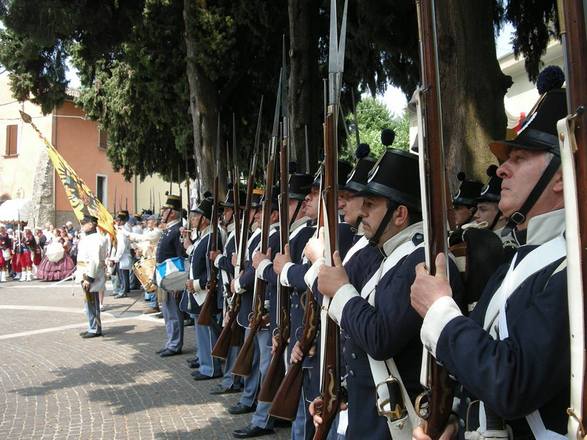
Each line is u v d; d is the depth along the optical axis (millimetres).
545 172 1636
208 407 5527
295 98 7543
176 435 4828
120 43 11141
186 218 9531
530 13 6793
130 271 14422
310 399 3607
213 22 9484
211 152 9977
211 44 9555
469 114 4449
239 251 5219
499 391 1487
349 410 2457
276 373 4023
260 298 4672
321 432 2729
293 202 4434
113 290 14000
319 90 8234
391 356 2154
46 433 4902
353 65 9172
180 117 11711
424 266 1831
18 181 25938
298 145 7406
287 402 3488
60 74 11445
